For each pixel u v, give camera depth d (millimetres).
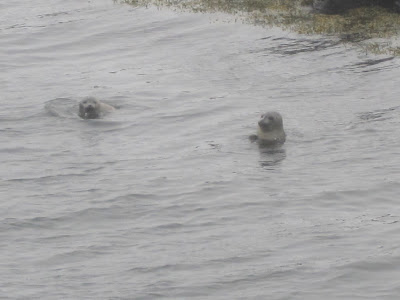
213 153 24641
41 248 18219
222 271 16875
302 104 29438
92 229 19312
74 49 38844
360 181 22016
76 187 22062
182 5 44188
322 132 26250
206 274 16734
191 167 23484
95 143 25797
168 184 22156
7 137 26281
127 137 26359
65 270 17031
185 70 34594
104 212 20328
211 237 18703
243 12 42094
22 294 15906
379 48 35750
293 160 23891
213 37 39031
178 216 20031
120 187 21984
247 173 22875
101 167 23672
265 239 18484
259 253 17703
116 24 42219
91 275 16766
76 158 24453
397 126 26453
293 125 27078
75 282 16438
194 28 40531
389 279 16297
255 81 32656
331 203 20641
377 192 21266
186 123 27703
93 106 28094
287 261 17266
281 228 19125
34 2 47906
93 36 40656
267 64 34781
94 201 21000
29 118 28188
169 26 41188
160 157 24438
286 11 41812
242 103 29812
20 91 31750
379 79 32000
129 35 40469
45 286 16266
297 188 21672
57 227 19438
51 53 38219
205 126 27328
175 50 37750
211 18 41594
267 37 38406
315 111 28547
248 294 15844
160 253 17844
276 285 16172
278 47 36969
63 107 29453
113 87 32344
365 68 33500
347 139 25500
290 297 15672
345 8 41062
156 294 15898
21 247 18266
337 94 30469
